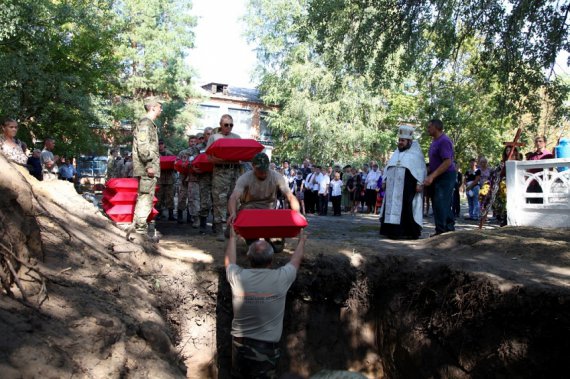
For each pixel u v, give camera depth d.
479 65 14.68
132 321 4.36
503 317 6.04
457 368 6.48
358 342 7.62
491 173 12.90
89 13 21.72
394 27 13.80
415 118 31.12
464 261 6.88
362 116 35.09
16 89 17.70
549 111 14.53
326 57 16.86
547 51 12.65
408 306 7.17
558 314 5.65
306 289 7.31
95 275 4.89
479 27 13.70
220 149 7.68
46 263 4.50
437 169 8.69
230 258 5.76
